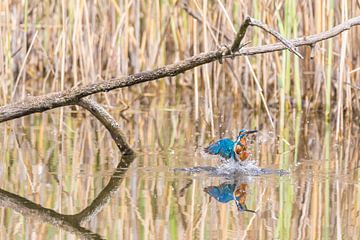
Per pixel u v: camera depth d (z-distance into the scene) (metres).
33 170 10.16
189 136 12.88
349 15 14.34
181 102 16.77
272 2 14.84
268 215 8.14
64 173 10.00
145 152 11.45
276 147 12.06
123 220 7.91
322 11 13.75
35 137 12.63
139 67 17.41
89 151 11.52
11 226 7.71
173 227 7.64
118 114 15.14
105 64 17.88
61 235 7.40
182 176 9.86
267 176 9.94
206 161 10.78
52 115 14.95
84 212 8.22
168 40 18.98
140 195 8.91
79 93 10.27
